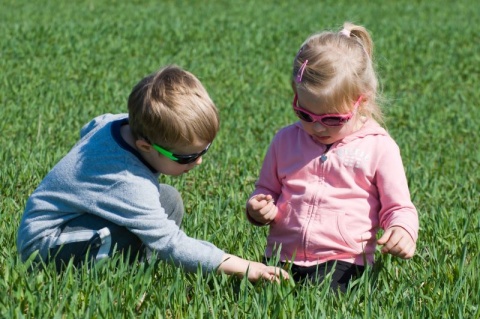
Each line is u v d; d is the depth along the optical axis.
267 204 4.02
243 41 14.77
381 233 4.98
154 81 3.67
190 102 3.62
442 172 6.97
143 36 14.69
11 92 9.57
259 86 11.02
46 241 3.88
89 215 3.87
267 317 3.50
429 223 5.18
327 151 4.05
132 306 3.61
